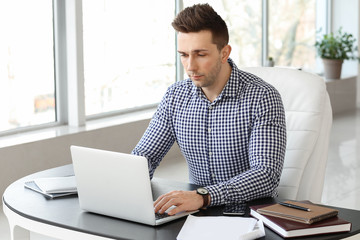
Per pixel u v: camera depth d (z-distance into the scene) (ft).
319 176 9.14
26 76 17.51
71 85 18.28
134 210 6.53
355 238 6.22
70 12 17.92
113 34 20.26
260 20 27.22
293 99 9.16
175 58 22.80
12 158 15.51
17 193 7.74
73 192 7.72
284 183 8.92
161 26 22.03
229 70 7.95
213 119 8.01
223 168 8.13
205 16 7.15
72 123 18.45
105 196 6.71
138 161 6.31
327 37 29.73
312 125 8.97
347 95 30.71
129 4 20.70
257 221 6.43
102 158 6.59
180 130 8.25
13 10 16.96
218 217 6.61
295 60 29.53
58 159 16.80
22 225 6.97
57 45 18.20
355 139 23.91
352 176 18.49
